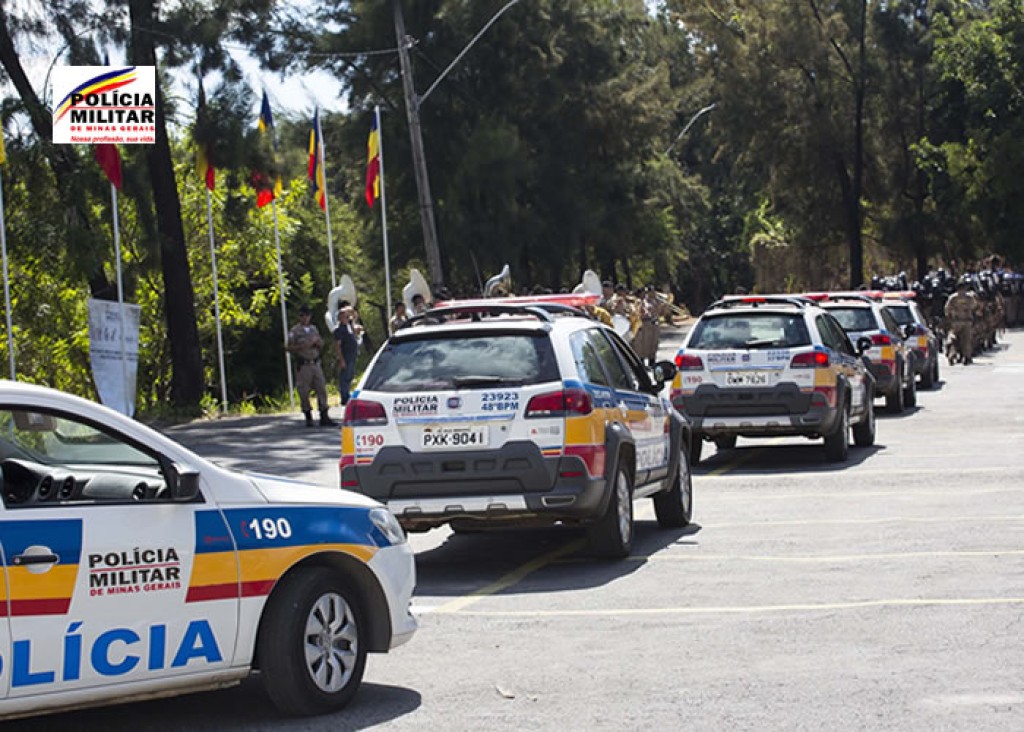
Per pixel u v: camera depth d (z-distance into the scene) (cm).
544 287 8081
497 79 7144
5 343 5128
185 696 953
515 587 1327
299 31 4238
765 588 1256
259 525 867
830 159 8444
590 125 7762
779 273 9719
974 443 2431
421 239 7250
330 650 895
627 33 8044
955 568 1308
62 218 3781
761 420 2183
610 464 1392
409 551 964
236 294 6178
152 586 810
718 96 8800
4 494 779
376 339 8131
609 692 916
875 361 3056
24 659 758
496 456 1358
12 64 3784
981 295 5503
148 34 3825
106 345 3247
